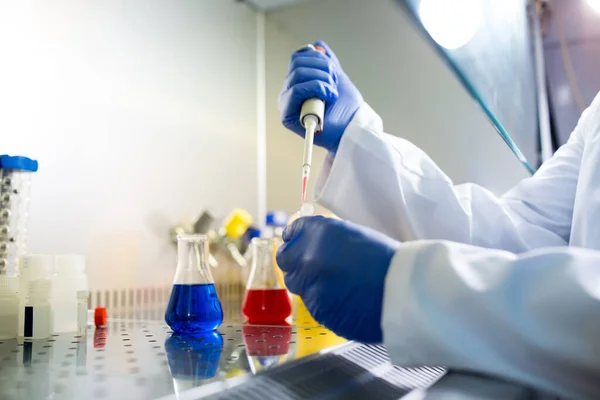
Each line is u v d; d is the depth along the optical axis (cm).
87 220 151
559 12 217
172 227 183
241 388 53
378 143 106
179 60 193
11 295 93
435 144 202
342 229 68
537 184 124
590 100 214
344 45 223
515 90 162
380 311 62
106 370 62
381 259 63
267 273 113
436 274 56
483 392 51
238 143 223
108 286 156
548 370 50
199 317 93
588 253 52
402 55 209
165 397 48
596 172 87
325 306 67
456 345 54
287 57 237
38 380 57
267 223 210
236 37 227
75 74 150
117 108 165
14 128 132
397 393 59
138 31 175
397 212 106
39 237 137
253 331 98
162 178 181
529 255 54
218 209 208
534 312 49
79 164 150
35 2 139
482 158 194
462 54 122
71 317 97
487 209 113
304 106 100
